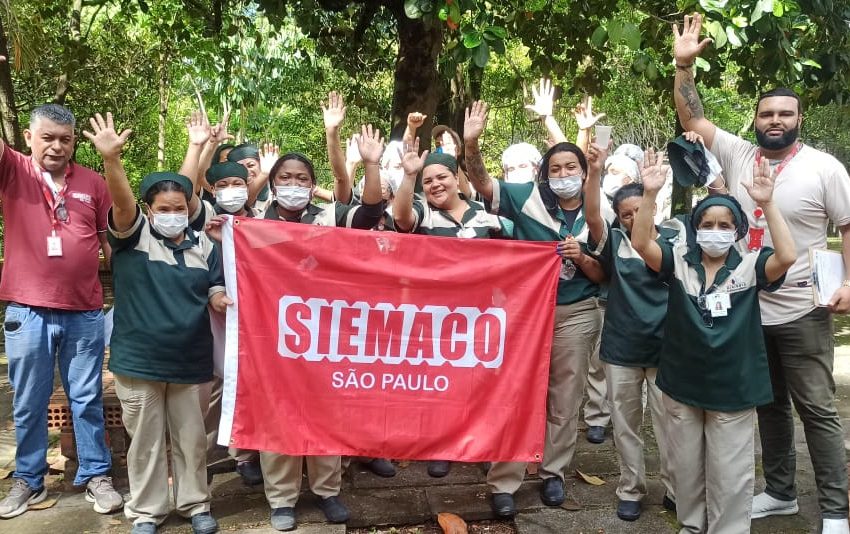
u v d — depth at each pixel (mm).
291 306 3604
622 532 3662
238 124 19062
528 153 4816
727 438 3250
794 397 3674
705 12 4617
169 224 3531
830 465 3605
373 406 3650
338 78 15289
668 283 3410
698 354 3232
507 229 3967
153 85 14633
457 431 3678
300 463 3715
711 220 3178
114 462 4168
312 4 6578
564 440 3945
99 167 15383
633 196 3809
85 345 3967
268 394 3578
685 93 3873
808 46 6152
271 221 3598
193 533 3629
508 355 3699
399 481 4227
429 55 6859
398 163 4914
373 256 3643
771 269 3137
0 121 6961
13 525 3744
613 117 22391
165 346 3480
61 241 3857
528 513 3865
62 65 10109
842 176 3480
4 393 6152
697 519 3471
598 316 3982
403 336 3658
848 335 8750
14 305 3861
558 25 7812
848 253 3496
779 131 3527
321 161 20078
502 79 14922
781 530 3742
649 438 5031
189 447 3629
